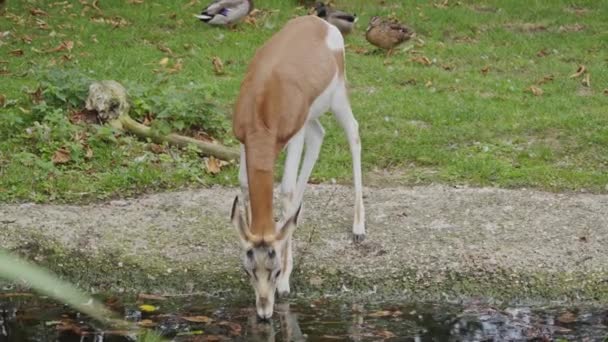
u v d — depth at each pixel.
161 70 17.41
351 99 15.91
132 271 10.09
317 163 13.15
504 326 9.12
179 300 9.70
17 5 21.56
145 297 9.76
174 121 13.98
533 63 18.58
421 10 22.41
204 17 20.62
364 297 9.77
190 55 18.53
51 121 13.47
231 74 17.50
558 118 14.87
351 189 12.30
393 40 18.86
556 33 20.77
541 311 9.48
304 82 9.24
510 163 13.28
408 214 11.41
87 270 10.12
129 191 12.16
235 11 20.56
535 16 22.06
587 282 9.89
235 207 8.19
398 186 12.49
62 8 21.58
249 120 8.88
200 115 14.15
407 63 18.50
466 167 12.96
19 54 18.14
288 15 21.91
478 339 8.79
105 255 10.34
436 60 18.75
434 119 14.98
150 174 12.49
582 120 14.75
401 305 9.62
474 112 15.23
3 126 13.66
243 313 9.38
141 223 11.09
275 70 9.16
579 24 21.59
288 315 9.33
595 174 12.76
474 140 14.19
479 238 10.74
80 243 10.55
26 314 9.34
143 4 22.30
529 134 14.40
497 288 9.83
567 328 9.06
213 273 10.05
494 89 16.80
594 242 10.65
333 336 8.82
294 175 9.14
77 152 12.91
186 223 11.13
